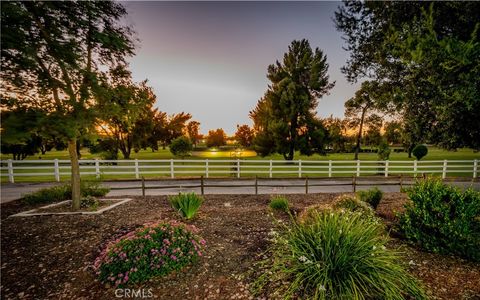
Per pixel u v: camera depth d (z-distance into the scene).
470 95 2.53
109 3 4.25
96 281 2.86
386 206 6.18
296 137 19.28
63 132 3.86
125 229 4.41
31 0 3.15
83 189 7.10
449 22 2.97
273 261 3.10
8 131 3.17
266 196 8.09
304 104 18.14
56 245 3.77
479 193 3.42
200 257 3.32
